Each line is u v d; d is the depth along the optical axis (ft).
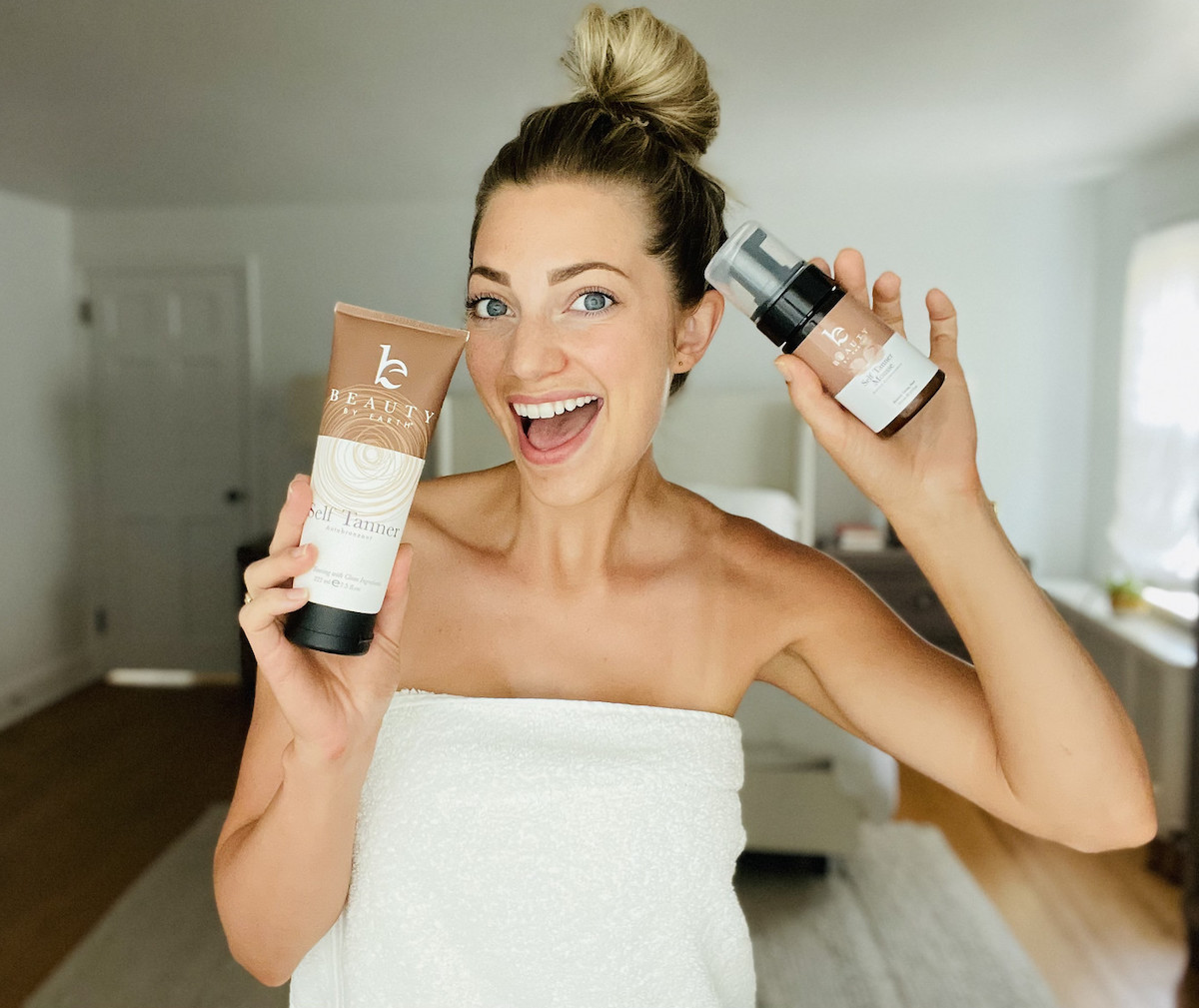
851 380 1.96
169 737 11.77
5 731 12.04
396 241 13.34
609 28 2.27
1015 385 12.83
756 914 7.56
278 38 7.04
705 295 2.44
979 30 7.01
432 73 7.80
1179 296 10.56
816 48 7.39
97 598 14.34
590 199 2.09
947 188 12.55
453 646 2.50
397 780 2.26
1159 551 10.94
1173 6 6.55
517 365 2.11
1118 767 2.00
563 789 2.21
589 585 2.48
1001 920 7.48
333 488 1.79
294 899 2.04
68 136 9.69
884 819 7.86
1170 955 7.04
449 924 2.21
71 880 8.19
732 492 11.18
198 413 13.92
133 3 6.43
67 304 13.87
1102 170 11.63
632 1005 2.23
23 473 12.94
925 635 11.81
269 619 1.72
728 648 2.50
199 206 13.43
